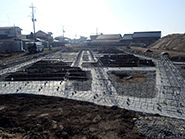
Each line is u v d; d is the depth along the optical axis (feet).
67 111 23.88
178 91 32.04
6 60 76.18
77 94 31.71
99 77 44.60
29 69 55.11
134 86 36.91
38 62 72.43
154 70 53.06
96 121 20.90
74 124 20.13
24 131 18.81
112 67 60.13
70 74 45.65
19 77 44.78
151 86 36.70
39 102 27.55
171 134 17.52
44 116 22.09
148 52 102.17
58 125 19.75
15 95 31.68
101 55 105.09
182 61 75.25
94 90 34.06
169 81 38.47
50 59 84.48
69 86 36.22
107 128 19.31
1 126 20.11
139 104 27.17
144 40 223.92
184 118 22.00
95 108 25.14
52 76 45.42
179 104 26.94
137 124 20.20
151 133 17.94
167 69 49.44
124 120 21.18
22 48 142.72
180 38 133.39
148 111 24.32
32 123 20.35
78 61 77.15
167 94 31.14
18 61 72.43
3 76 45.60
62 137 17.76
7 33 166.91
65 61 77.20
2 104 26.58
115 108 25.02
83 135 18.11
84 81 40.78
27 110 24.34
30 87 35.96
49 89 34.53
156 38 222.69
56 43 243.60
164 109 25.30
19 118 21.62
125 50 138.10
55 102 27.84
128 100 28.94
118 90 34.32
